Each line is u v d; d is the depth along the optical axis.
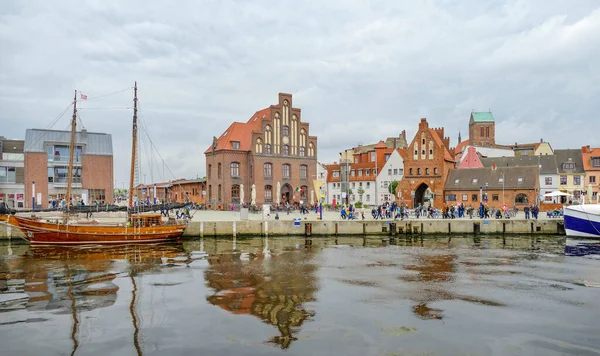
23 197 73.44
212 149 95.44
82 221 50.34
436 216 64.81
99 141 79.62
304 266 33.56
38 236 45.00
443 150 85.94
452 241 49.97
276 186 92.25
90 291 25.45
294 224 53.31
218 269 32.25
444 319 20.39
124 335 18.11
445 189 86.31
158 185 136.50
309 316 20.72
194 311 21.45
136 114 54.28
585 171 95.19
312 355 16.08
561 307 22.55
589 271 31.70
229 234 52.09
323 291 25.62
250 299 23.73
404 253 40.47
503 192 82.00
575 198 91.94
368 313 21.27
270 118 92.56
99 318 20.36
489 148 127.56
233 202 91.19
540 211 76.25
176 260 36.25
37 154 73.31
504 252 41.16
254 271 31.53
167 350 16.52
